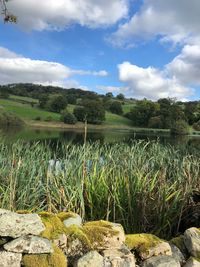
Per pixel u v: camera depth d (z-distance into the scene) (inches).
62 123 2632.9
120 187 211.2
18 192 196.7
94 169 218.8
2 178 220.2
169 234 195.2
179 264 127.4
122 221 200.5
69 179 211.8
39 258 113.3
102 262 118.0
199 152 377.4
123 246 127.6
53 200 209.2
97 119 2755.9
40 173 221.0
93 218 204.5
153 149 328.8
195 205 216.2
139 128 2640.3
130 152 271.0
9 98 3484.3
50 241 117.6
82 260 115.4
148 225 199.2
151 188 208.8
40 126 2374.5
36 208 195.3
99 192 211.2
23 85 4407.0
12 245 110.9
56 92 4286.4
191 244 136.2
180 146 428.5
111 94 4453.7
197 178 251.1
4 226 112.0
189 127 1871.3
